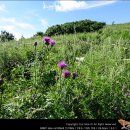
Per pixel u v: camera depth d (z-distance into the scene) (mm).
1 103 4605
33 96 4918
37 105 4848
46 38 6559
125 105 5266
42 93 5371
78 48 9289
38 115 4680
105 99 5152
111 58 7105
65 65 5324
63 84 5305
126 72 6395
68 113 4730
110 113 5020
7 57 7773
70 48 8969
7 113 4523
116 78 5645
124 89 5414
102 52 7676
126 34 18547
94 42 10070
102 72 6422
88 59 7305
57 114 4734
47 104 4770
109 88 5328
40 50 7352
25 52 8086
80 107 5020
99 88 5312
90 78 5492
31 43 10453
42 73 5934
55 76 5613
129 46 8820
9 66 7473
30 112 4605
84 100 5078
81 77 5602
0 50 8211
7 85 5551
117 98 5184
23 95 4938
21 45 10086
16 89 5516
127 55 8164
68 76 5176
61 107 4828
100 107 5059
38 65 6309
